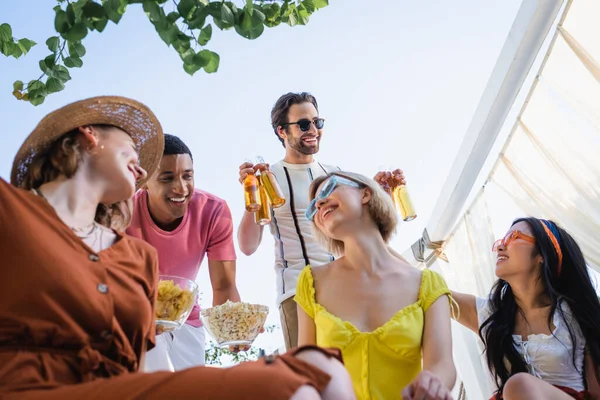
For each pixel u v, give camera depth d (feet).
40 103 9.56
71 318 4.74
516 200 13.00
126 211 6.31
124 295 5.11
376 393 7.28
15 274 4.63
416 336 7.55
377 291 8.00
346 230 8.29
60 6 8.84
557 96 11.57
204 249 10.35
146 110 6.39
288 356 4.16
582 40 10.84
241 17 8.05
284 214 11.04
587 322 8.98
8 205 4.80
